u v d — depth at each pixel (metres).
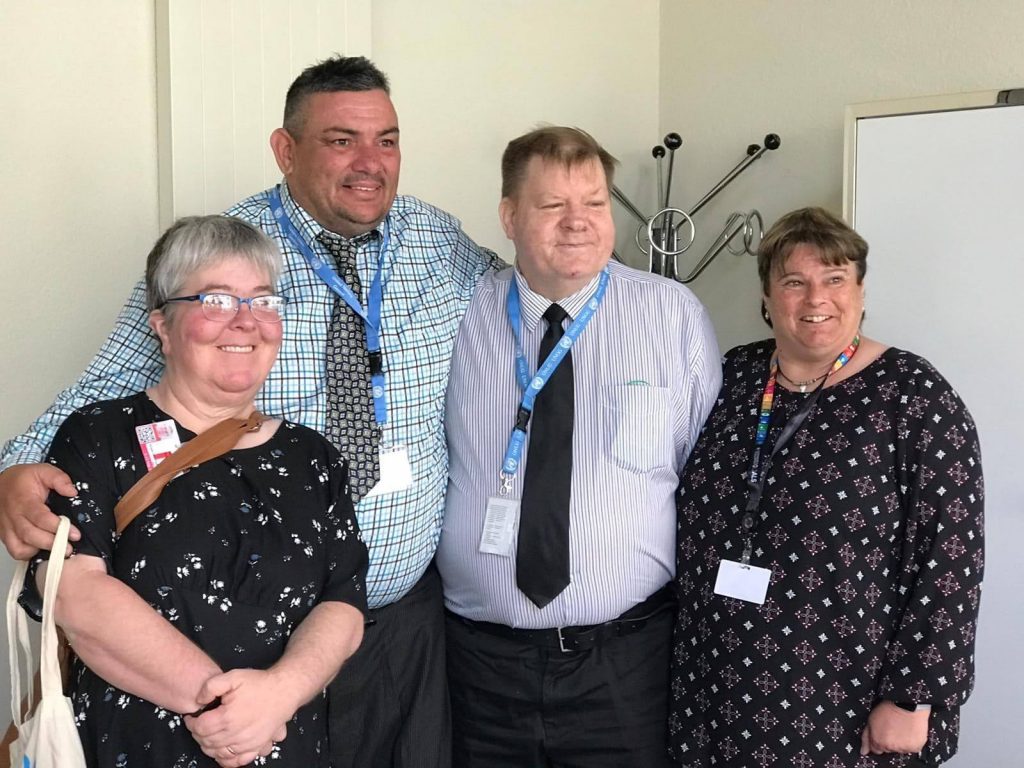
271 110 3.01
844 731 1.96
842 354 2.10
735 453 2.14
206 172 2.90
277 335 1.73
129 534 1.56
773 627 1.99
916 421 1.96
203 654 1.50
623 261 4.07
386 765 2.23
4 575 2.64
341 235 2.17
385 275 2.21
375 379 2.13
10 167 2.63
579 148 2.13
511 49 3.67
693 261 3.97
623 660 2.19
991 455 2.73
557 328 2.24
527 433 2.20
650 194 4.09
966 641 1.90
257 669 1.56
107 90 2.79
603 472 2.16
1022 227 2.64
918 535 1.94
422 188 3.49
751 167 3.69
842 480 1.98
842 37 3.35
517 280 2.28
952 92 3.04
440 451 2.28
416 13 3.42
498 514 2.18
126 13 2.81
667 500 2.24
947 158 2.76
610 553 2.15
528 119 3.75
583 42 3.86
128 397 1.71
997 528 2.72
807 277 2.04
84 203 2.77
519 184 2.16
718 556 2.10
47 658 1.47
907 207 2.84
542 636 2.17
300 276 2.13
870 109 2.89
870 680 1.95
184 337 1.66
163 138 2.87
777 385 2.16
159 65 2.84
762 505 2.06
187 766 1.50
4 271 2.64
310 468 1.74
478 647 2.25
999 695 2.74
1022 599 2.69
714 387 2.28
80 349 2.80
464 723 2.30
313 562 1.67
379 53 3.34
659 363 2.22
